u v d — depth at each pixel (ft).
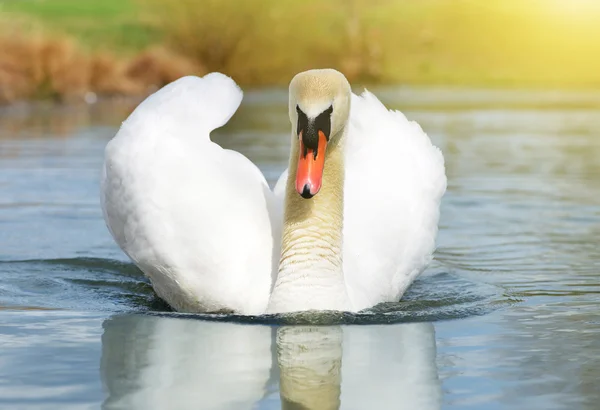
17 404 26.02
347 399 26.53
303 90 34.78
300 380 28.12
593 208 61.57
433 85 185.26
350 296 37.35
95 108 133.08
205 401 26.25
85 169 76.43
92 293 41.60
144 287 43.11
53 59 141.49
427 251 42.16
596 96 160.25
